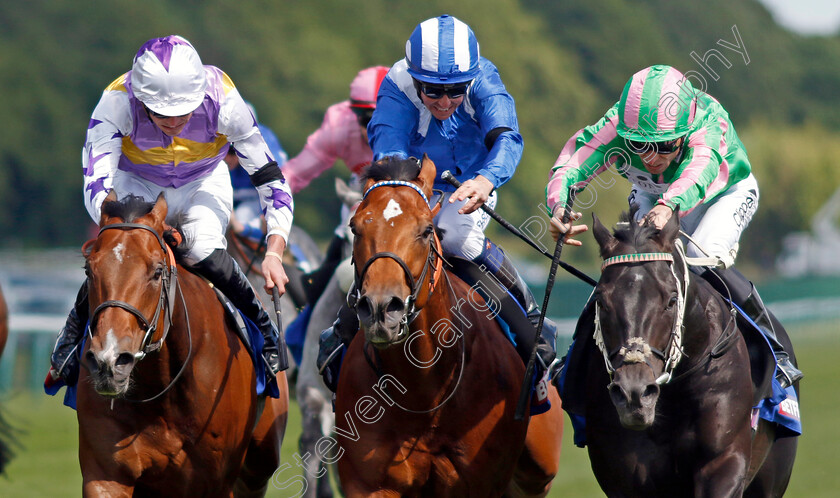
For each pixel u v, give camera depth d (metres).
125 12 56.91
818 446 15.98
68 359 6.92
